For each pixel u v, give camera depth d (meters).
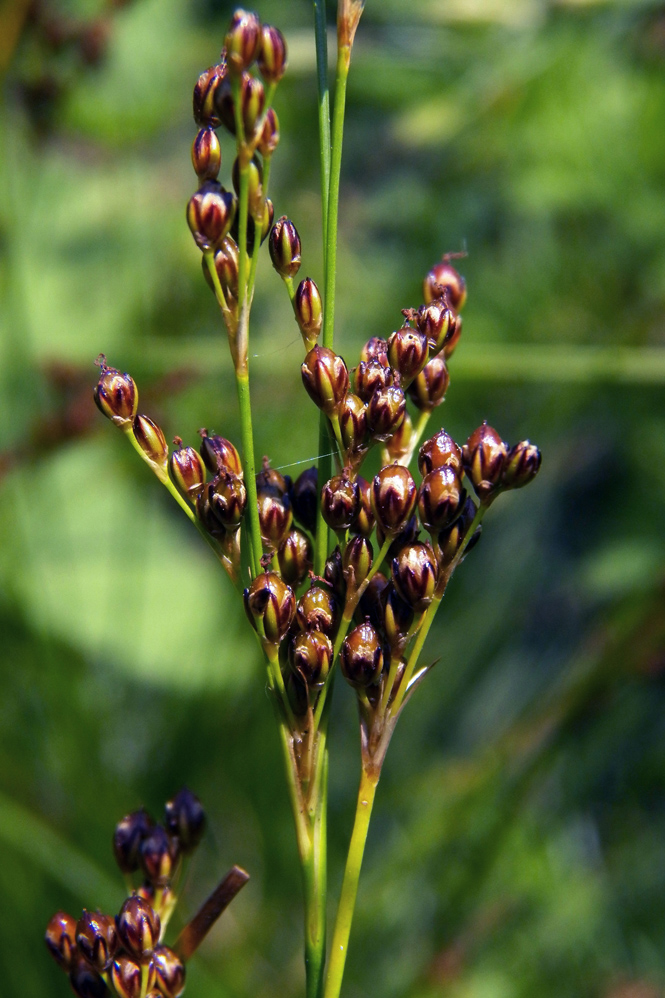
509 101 0.33
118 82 0.35
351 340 0.36
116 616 0.33
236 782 0.27
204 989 0.24
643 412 0.37
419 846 0.27
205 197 0.16
